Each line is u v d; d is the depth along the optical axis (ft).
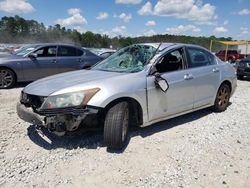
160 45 15.92
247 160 12.20
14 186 9.85
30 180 10.24
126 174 10.75
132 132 15.01
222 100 19.47
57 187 9.86
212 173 10.99
